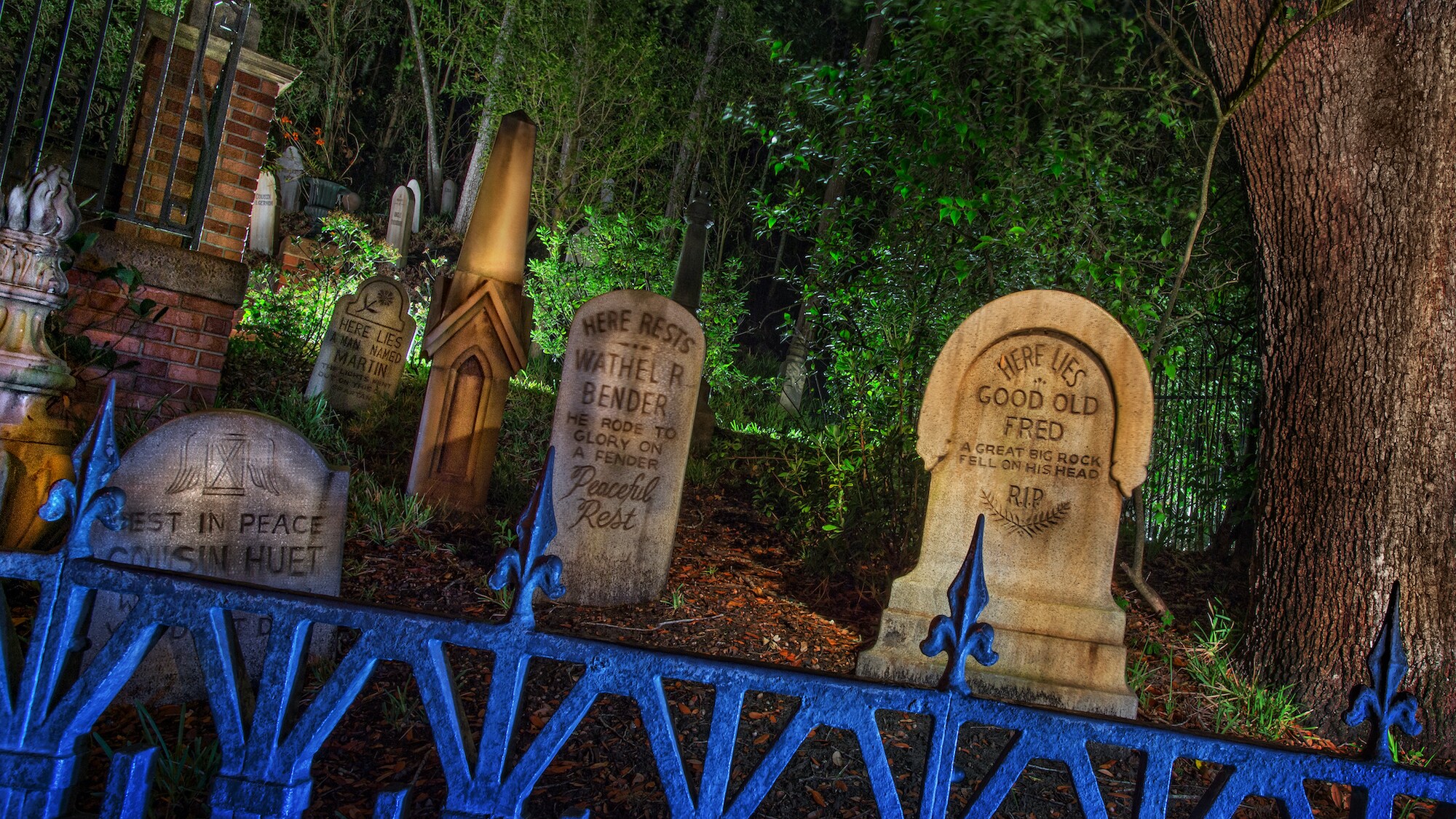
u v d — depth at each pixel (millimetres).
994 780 1727
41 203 3922
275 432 3965
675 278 12898
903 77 6039
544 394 10211
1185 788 3807
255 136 8180
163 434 3705
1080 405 4836
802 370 16562
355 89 24422
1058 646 4691
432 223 20812
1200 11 5016
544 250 21094
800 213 6863
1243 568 7059
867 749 1713
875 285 6574
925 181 6227
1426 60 4379
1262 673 4832
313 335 10109
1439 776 1748
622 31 17016
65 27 4148
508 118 6445
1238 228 6816
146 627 1727
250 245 15391
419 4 19703
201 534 3773
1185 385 7633
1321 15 4293
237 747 1701
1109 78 6887
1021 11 5516
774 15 19781
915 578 4855
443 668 1722
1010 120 5930
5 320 3875
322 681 3850
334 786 3172
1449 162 4414
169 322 5805
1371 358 4535
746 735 3773
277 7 21297
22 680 1725
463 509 6207
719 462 8672
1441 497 4500
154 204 7574
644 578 5406
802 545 6559
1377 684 1775
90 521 1769
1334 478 4629
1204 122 6617
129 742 3332
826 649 5027
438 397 6172
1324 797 3846
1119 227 6230
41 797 1690
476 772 1690
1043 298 4891
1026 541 4832
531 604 1708
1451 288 4477
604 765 3451
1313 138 4574
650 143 17562
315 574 4066
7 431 3881
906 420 6375
